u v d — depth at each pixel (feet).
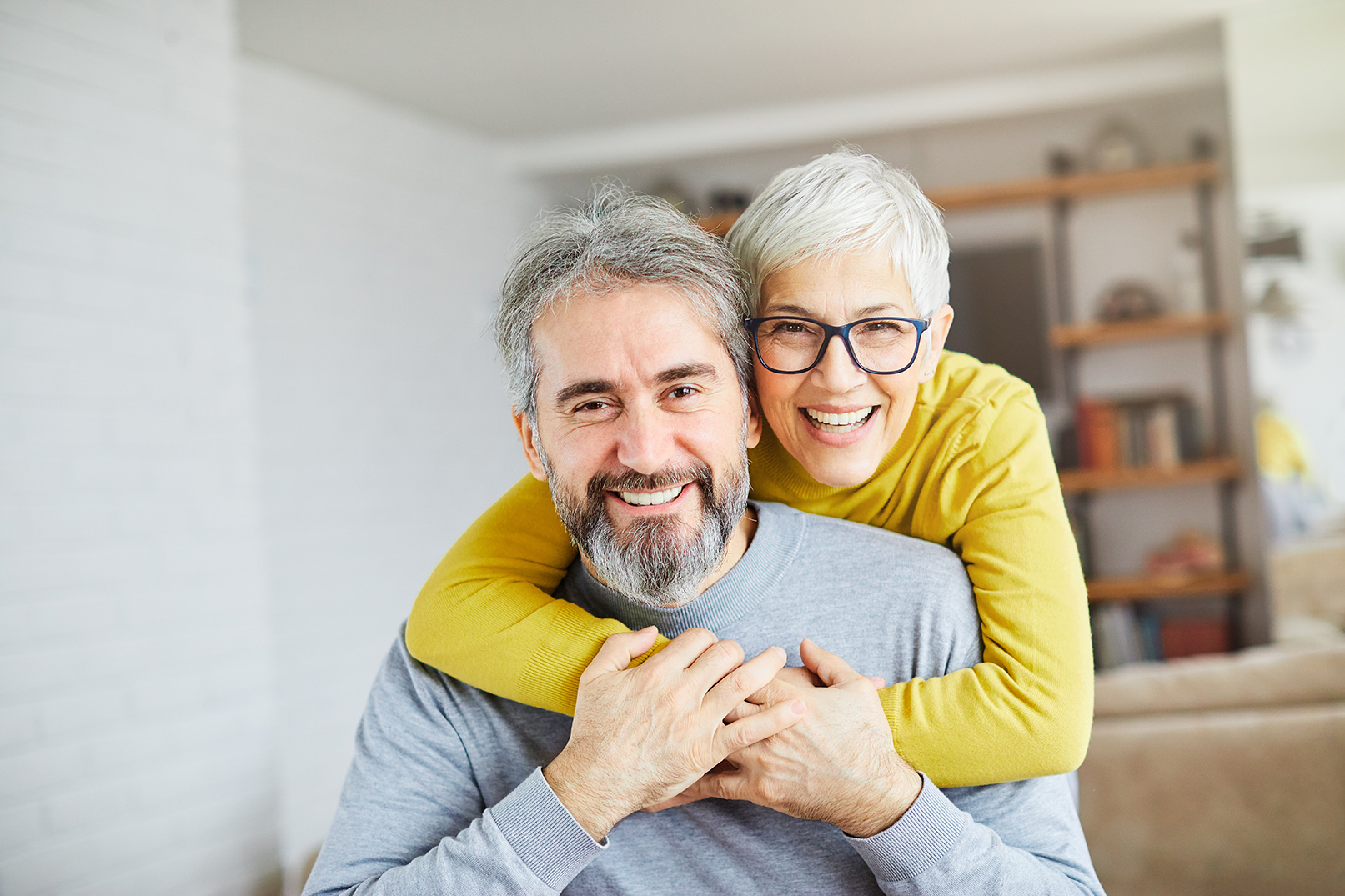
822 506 4.06
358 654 14.06
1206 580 15.06
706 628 3.53
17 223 8.21
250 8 11.62
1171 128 15.83
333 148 14.17
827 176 3.47
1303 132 12.51
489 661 3.45
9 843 7.88
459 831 3.37
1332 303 12.39
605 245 3.25
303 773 12.98
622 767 3.05
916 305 3.60
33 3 8.44
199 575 9.41
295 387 13.41
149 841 8.79
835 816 3.07
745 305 3.51
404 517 15.06
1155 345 16.22
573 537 3.44
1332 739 6.51
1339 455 12.35
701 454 3.29
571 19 12.17
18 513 8.09
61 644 8.30
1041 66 14.39
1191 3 12.41
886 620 3.50
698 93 15.02
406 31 12.35
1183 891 6.63
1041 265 16.46
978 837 3.05
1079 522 16.02
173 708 9.08
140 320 9.08
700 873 3.40
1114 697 7.13
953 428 3.79
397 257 15.16
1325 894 6.42
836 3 12.06
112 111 8.97
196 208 9.65
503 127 16.33
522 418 3.69
